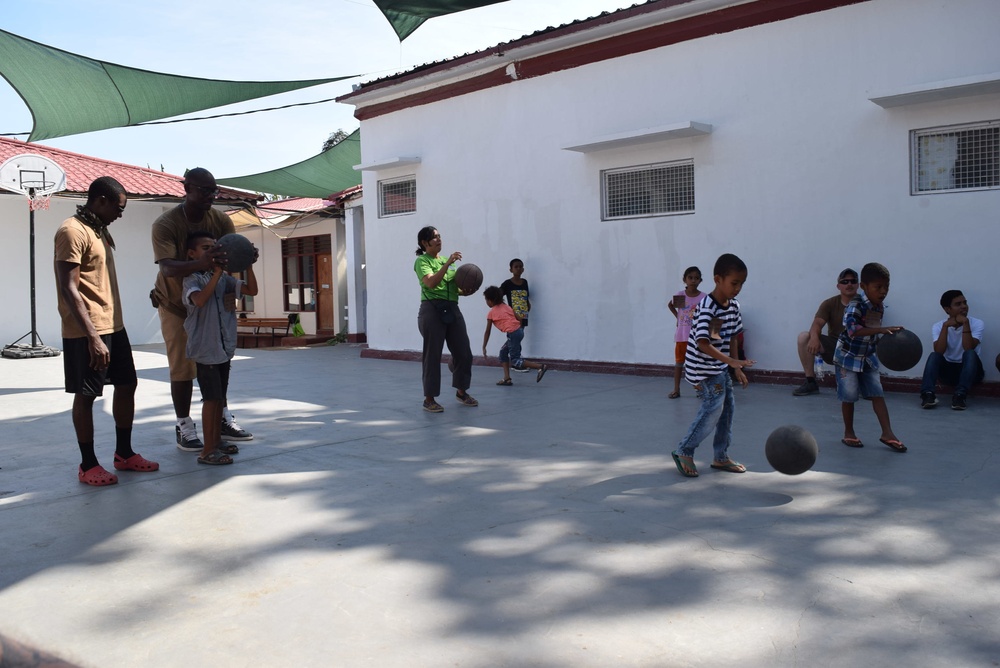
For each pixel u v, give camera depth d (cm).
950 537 418
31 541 442
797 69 920
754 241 964
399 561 403
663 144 1030
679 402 852
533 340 1190
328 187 1877
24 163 1603
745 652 302
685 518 460
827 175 907
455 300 845
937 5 826
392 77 1320
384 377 1141
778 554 400
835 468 561
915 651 301
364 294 1817
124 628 334
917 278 855
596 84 1091
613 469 574
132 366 585
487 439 685
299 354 1562
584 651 305
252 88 1200
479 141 1236
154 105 1239
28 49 1030
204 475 578
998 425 690
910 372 864
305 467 599
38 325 1781
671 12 984
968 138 823
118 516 484
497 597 357
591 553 407
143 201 1889
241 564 403
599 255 1106
